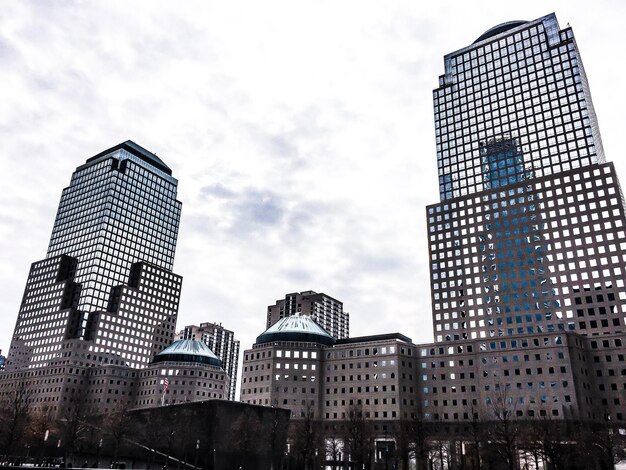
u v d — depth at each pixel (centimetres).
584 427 11706
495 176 19012
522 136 19075
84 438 13775
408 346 16250
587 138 17688
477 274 17412
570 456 10650
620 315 14600
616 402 13262
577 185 16638
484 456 11456
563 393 13238
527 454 11669
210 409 11500
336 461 14638
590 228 15925
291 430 13450
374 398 15688
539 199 17175
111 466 12162
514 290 16512
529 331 15775
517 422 12306
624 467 10969
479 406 14525
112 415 14338
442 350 15838
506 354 14512
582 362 13812
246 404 11988
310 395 16675
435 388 15538
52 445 14012
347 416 15412
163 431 12231
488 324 16562
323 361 17162
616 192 15875
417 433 12069
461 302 17338
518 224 17288
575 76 18825
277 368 17000
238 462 11412
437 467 13388
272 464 12038
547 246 16462
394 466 13438
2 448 12088
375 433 14662
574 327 15125
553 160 18025
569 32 19675
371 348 16338
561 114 18575
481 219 18088
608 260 15312
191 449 11444
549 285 15975
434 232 18912
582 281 15488
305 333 17950
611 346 13762
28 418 13562
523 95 19750
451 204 18975
